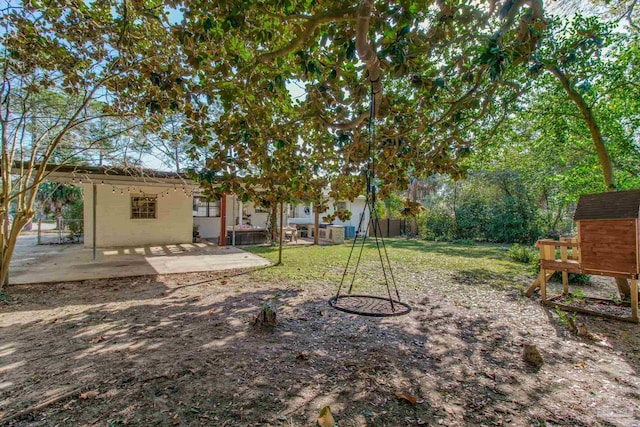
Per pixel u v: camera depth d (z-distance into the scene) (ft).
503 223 48.08
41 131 21.62
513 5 7.55
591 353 10.67
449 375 9.11
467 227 51.52
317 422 6.85
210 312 14.34
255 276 22.16
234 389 8.16
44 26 12.85
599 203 14.88
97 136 23.57
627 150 21.61
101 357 9.80
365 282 20.83
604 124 21.44
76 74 14.02
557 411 7.43
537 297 17.70
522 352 10.66
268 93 11.19
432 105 12.88
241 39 10.87
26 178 17.93
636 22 18.06
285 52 8.98
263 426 6.77
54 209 60.39
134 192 36.47
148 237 37.52
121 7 12.24
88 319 13.28
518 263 28.96
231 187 11.39
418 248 40.81
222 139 11.17
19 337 11.33
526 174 41.86
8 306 14.88
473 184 54.03
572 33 17.93
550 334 12.35
